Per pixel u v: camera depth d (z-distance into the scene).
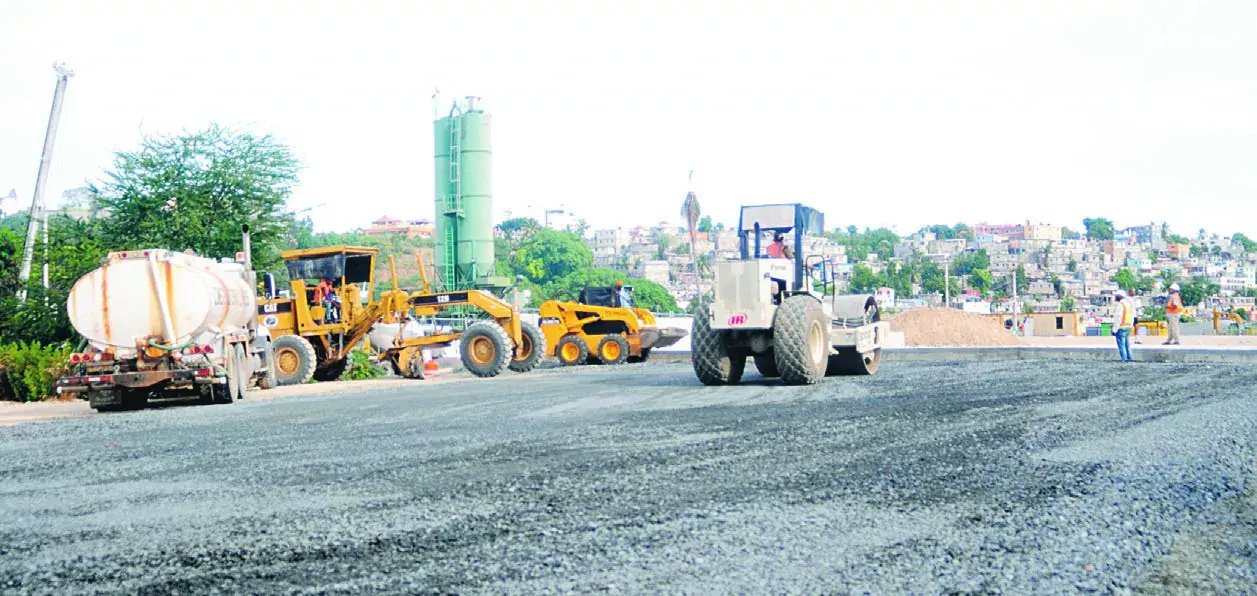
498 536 4.95
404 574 4.34
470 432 9.12
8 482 7.07
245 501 6.01
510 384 16.66
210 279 15.58
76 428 11.12
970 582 4.14
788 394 12.38
